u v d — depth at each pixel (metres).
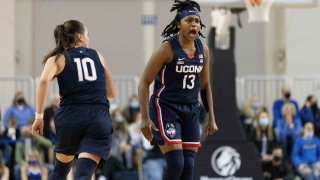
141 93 15.27
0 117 29.52
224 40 26.41
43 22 37.44
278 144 29.30
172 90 15.42
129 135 28.80
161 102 15.47
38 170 26.00
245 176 24.89
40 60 37.19
